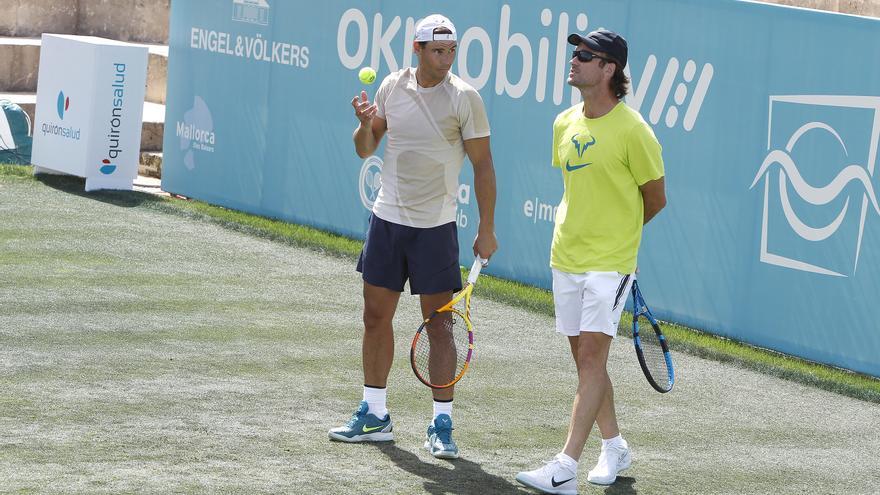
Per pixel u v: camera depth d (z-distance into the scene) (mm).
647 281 36844
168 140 51375
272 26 47031
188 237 42656
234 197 48938
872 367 31484
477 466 23141
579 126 21812
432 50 22344
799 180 32844
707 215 35125
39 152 49812
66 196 47094
